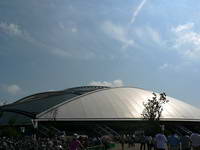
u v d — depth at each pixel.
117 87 98.38
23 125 73.25
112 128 77.44
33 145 37.97
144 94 97.12
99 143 49.75
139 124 77.25
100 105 81.56
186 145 29.41
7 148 36.03
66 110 76.31
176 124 84.75
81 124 75.19
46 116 72.50
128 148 51.41
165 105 90.94
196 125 88.94
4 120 79.75
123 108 82.31
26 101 93.06
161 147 25.94
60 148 36.09
